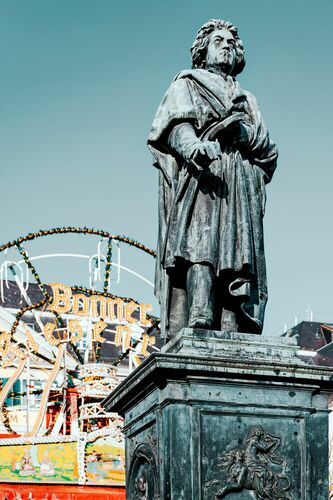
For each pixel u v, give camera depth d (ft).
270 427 21.94
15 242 132.46
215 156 23.11
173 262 24.13
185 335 22.74
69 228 134.41
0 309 172.04
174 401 21.58
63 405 126.21
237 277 24.06
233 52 26.18
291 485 21.75
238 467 21.47
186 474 21.26
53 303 134.21
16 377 132.67
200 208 24.23
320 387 22.44
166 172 25.04
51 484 109.50
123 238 138.51
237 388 21.93
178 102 24.82
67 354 149.07
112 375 124.47
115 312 144.05
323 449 22.25
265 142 25.54
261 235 24.98
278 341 22.90
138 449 23.56
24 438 110.22
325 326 199.82
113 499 111.14
